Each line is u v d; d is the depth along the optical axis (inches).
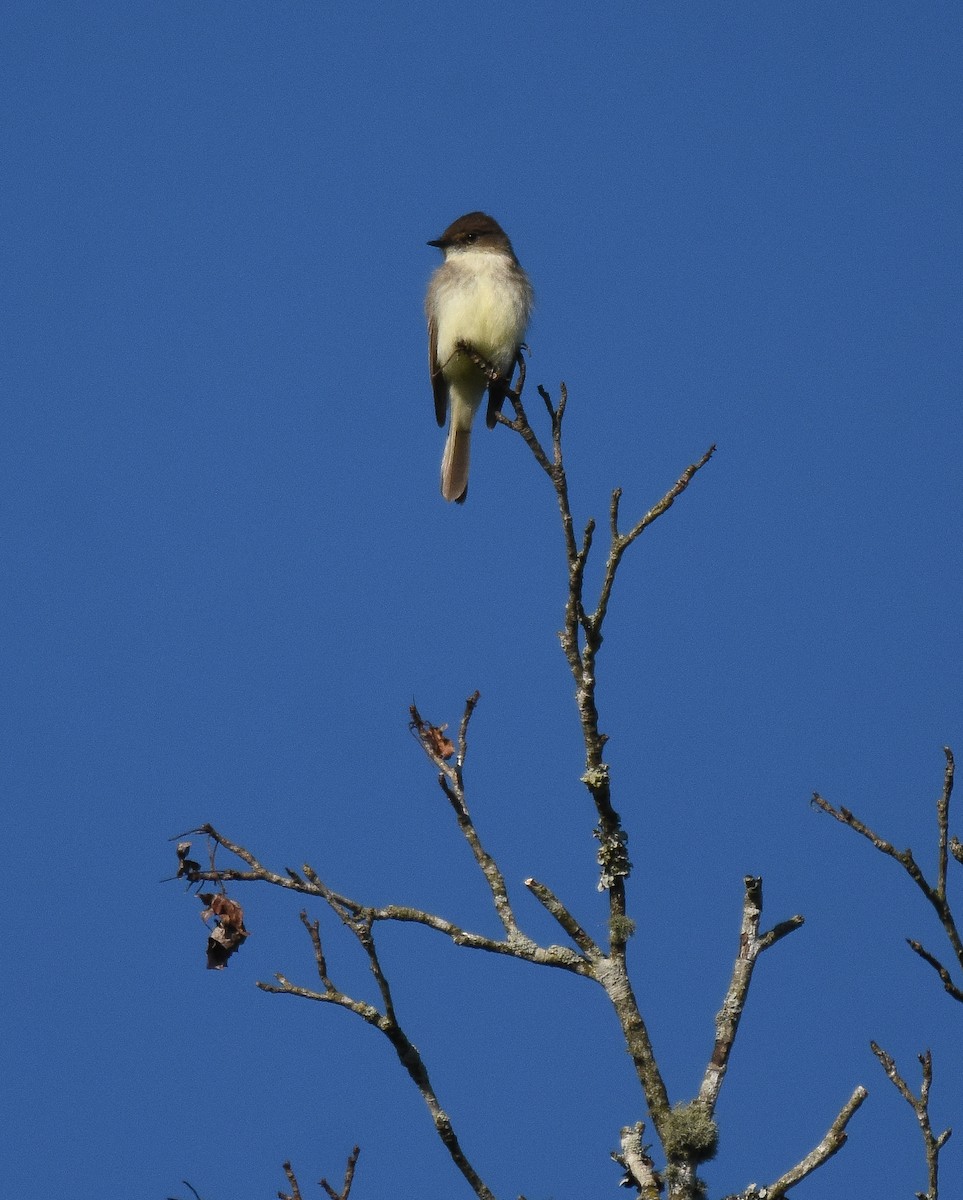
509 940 346.6
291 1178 327.3
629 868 353.7
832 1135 309.1
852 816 319.9
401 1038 320.5
